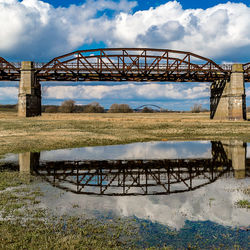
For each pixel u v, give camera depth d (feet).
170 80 201.16
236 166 53.47
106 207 29.22
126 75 187.21
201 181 41.45
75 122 152.25
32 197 31.78
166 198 32.86
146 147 80.89
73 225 24.20
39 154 66.33
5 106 553.64
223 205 30.14
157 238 22.35
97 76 188.03
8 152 68.03
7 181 39.40
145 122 158.71
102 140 92.53
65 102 479.00
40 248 20.12
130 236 22.56
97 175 45.62
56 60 181.27
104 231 23.27
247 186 37.91
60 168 50.55
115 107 519.19
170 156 65.62
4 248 19.97
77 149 75.82
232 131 122.31
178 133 117.80
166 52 181.88
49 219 25.43
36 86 189.67
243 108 184.75
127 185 38.93
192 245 21.30
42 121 152.35
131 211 28.22
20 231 22.76
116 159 61.41
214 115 214.48
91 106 508.53
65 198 32.01
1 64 182.80
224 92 197.16
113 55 180.55
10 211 27.25
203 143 90.53
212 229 24.18
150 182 41.01
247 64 187.52
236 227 24.62
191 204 30.60
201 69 185.26
